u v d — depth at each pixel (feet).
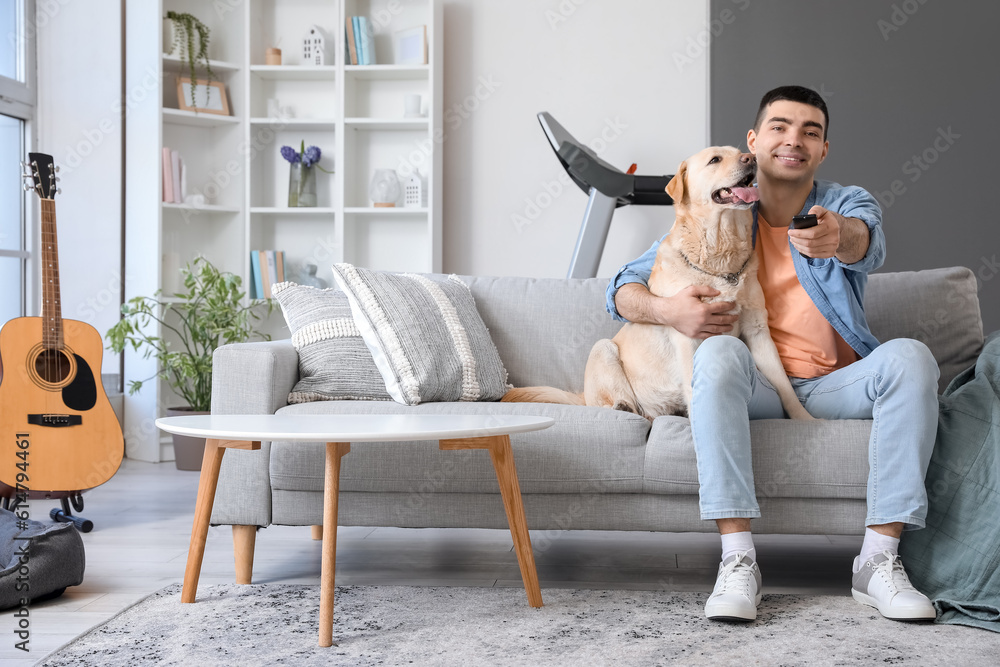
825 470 5.23
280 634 4.56
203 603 5.16
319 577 5.89
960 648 4.24
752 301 5.68
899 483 4.88
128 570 6.13
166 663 4.13
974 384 5.37
